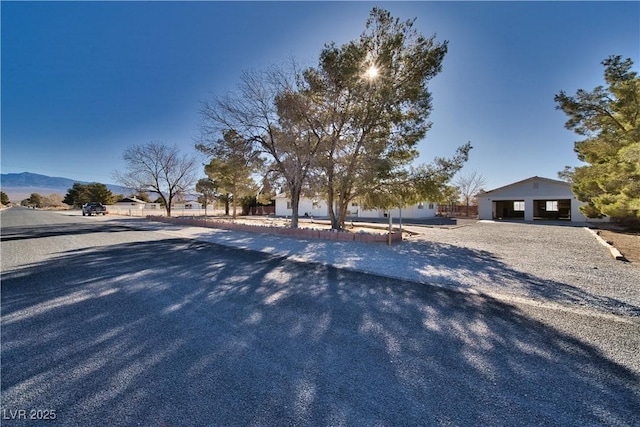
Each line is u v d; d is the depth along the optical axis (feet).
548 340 9.24
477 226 56.65
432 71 37.40
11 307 12.63
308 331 10.05
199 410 6.07
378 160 36.27
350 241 32.53
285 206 111.34
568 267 19.61
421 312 11.73
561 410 6.03
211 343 9.20
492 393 6.60
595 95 43.39
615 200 35.65
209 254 25.02
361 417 5.85
